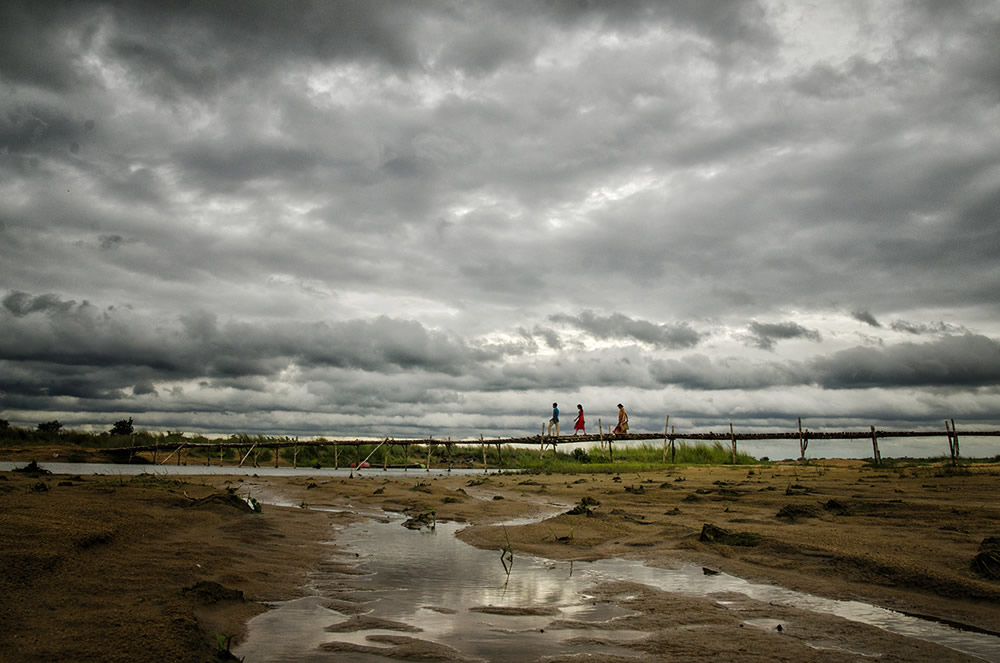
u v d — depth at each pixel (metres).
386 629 4.95
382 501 14.75
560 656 4.32
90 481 13.77
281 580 6.50
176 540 7.61
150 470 26.88
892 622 5.07
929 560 6.80
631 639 4.71
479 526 10.95
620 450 35.50
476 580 6.77
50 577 5.12
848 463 28.19
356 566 7.48
